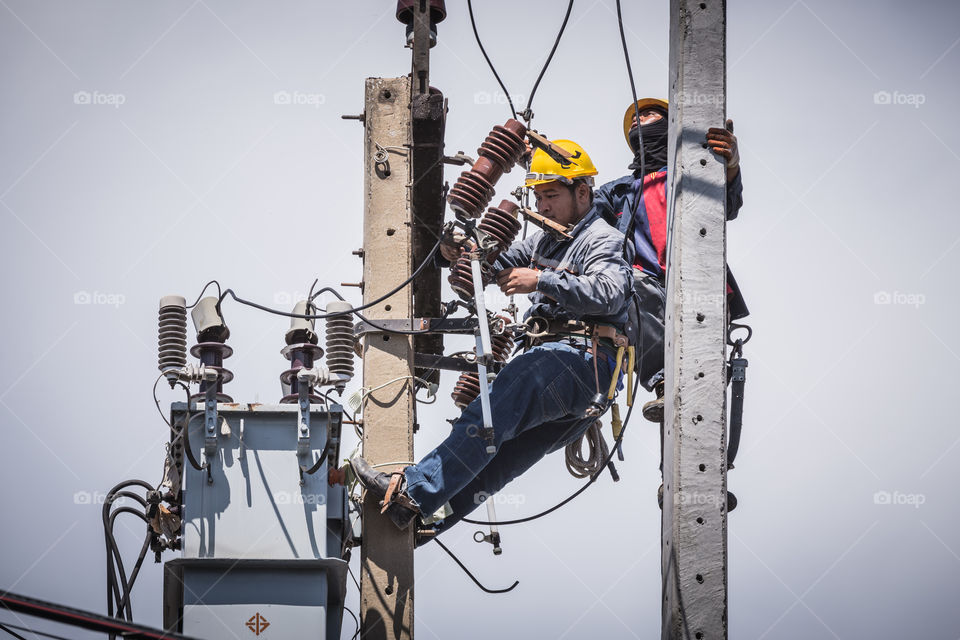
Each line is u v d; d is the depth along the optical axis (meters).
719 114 34.72
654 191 38.50
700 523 32.59
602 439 37.59
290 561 32.38
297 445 33.00
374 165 36.19
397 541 34.19
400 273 35.56
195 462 32.56
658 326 37.31
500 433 34.72
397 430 34.75
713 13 35.22
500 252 36.19
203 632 32.09
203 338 34.47
